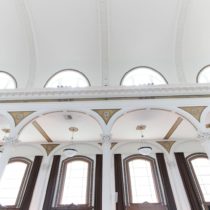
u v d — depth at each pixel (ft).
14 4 28.32
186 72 30.30
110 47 31.24
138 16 29.35
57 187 29.81
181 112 24.86
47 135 31.89
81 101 26.32
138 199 28.66
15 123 24.98
